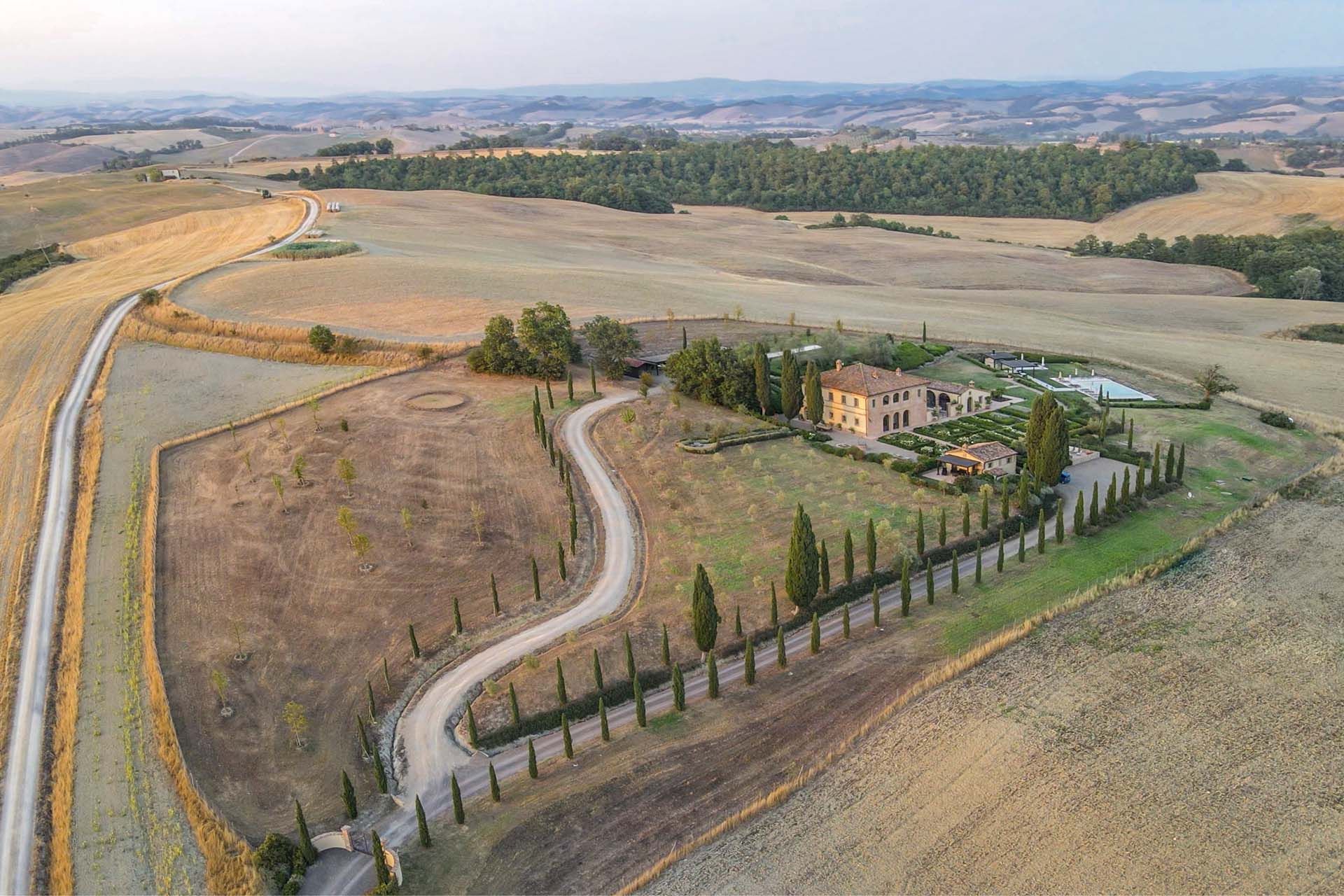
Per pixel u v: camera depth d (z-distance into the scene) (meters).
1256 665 71.12
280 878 58.16
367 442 115.19
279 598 86.56
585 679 75.94
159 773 67.00
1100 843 54.97
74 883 58.03
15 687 76.44
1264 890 51.19
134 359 143.75
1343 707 65.69
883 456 112.19
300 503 101.44
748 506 102.19
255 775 67.62
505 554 94.06
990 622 80.81
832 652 78.12
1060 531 93.81
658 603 85.81
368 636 82.19
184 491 104.81
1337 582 82.50
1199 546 90.69
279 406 125.38
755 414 127.00
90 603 85.62
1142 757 61.91
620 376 138.38
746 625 82.25
